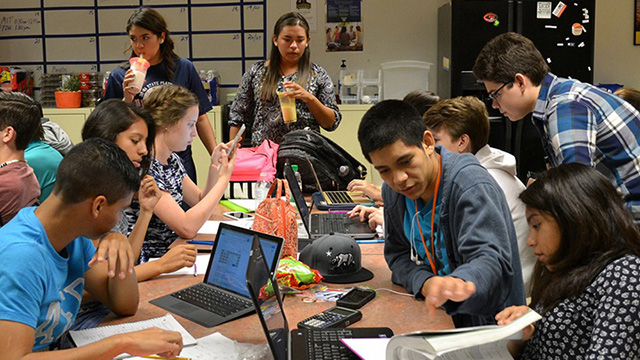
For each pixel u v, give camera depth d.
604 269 1.44
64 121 5.50
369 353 1.54
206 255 2.50
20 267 1.47
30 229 1.54
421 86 5.73
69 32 5.89
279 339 1.47
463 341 1.27
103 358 1.47
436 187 1.80
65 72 5.91
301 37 4.07
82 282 1.74
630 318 1.36
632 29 5.73
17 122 2.48
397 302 1.95
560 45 5.09
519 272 1.77
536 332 1.53
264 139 4.20
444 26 5.44
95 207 1.53
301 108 4.11
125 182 1.54
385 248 2.15
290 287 2.04
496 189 1.72
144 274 2.19
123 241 1.80
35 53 5.91
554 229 1.50
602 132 2.27
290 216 2.36
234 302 1.96
